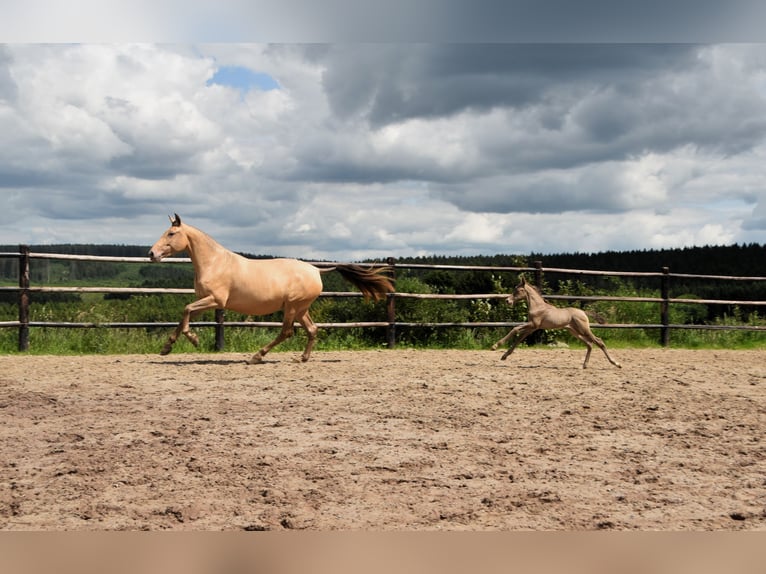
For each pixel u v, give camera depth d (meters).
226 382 8.55
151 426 6.01
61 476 4.57
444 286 15.74
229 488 4.36
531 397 7.75
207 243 10.28
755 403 7.60
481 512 3.98
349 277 11.48
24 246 11.64
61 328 12.55
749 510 4.06
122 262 12.13
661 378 9.55
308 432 5.87
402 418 6.50
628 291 17.61
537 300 10.67
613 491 4.39
